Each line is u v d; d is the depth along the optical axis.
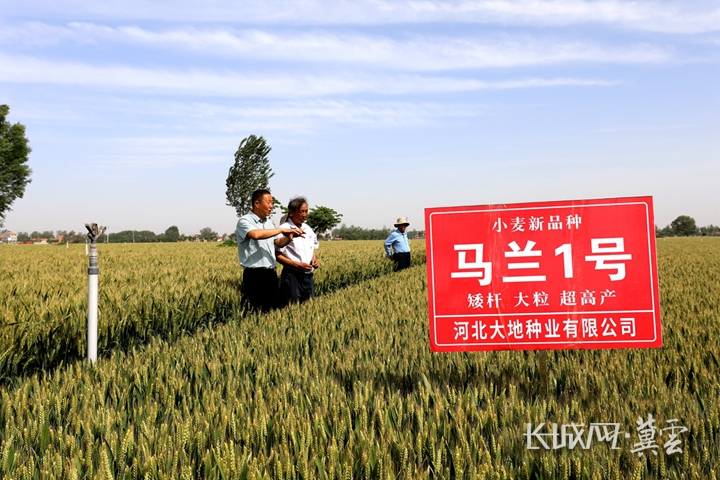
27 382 3.86
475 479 2.38
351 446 2.71
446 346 3.56
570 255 3.44
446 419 3.02
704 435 2.82
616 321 3.38
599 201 3.42
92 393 3.48
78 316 6.30
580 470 2.48
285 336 5.35
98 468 2.61
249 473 2.42
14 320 5.90
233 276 10.69
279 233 7.28
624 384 3.65
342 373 4.02
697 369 3.88
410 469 2.45
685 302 7.25
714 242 64.56
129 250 32.66
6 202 55.41
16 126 56.16
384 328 5.62
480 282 3.54
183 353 4.76
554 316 3.45
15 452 2.70
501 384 3.80
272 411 3.21
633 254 3.37
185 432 2.80
